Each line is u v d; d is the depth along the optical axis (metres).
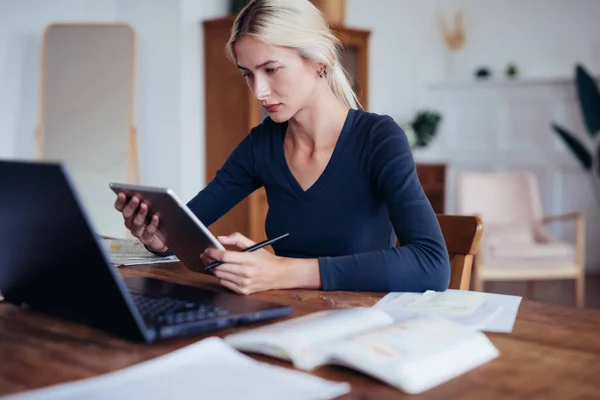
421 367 0.71
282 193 1.56
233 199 1.70
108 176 3.90
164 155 4.02
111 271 0.80
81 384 0.66
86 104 3.93
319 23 1.37
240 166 1.66
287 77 1.35
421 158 6.05
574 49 5.45
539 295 4.61
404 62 5.73
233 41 1.36
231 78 3.90
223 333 0.90
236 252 1.16
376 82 5.44
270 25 1.31
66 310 0.96
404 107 5.77
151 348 0.83
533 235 4.28
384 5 5.49
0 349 0.83
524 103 5.58
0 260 1.04
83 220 0.78
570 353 0.82
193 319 0.89
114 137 3.91
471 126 5.82
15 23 3.96
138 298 1.00
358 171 1.46
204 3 4.04
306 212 1.50
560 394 0.68
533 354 0.82
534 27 5.59
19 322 0.96
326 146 1.50
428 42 5.95
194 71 4.00
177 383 0.67
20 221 0.91
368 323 0.86
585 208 5.40
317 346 0.78
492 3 5.75
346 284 1.20
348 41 4.23
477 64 5.86
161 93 4.01
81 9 4.17
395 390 0.69
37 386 0.70
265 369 0.71
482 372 0.75
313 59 1.37
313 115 1.49
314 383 0.67
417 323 0.83
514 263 3.83
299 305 1.08
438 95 5.96
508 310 1.03
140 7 4.06
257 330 0.84
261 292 1.17
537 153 5.55
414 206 1.31
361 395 0.68
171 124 3.98
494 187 4.44
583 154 5.10
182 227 1.18
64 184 0.77
